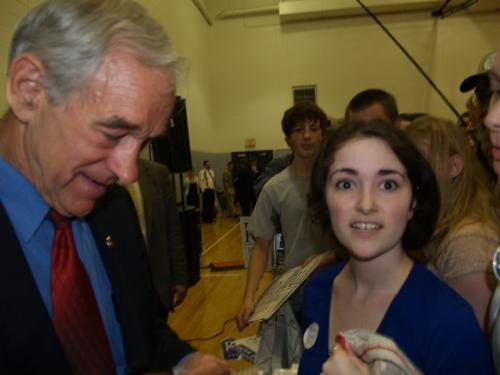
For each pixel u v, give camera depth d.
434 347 0.65
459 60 9.01
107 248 0.79
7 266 0.56
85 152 0.56
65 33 0.52
